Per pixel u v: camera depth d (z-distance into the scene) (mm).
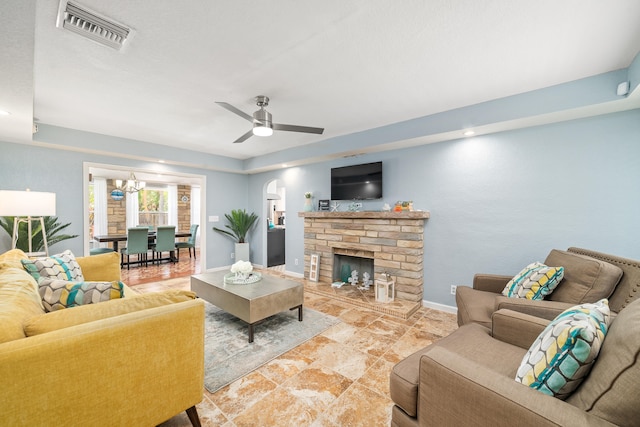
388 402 1729
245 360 2197
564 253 2105
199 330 1456
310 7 1477
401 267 3486
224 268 5766
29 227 3061
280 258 6312
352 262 4340
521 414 798
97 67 2080
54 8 1453
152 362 1295
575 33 1705
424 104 2816
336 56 1957
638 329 752
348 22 1601
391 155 3777
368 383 1916
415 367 1292
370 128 3576
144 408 1279
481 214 3074
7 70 1679
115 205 7809
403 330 2764
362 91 2512
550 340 960
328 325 2861
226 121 3314
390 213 3477
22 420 987
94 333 1130
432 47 1856
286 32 1691
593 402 785
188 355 1417
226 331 2732
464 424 938
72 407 1087
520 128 2834
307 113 3059
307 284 4230
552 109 2402
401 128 3312
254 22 1596
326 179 4629
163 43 1786
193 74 2193
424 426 1075
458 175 3229
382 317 3096
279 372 2043
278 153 4863
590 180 2498
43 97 2621
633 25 1622
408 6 1475
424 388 1076
